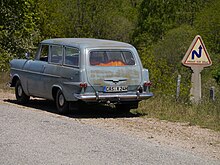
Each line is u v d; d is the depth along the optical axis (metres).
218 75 32.75
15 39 29.14
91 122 11.78
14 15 28.62
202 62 14.89
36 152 8.49
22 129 10.52
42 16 38.38
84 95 12.17
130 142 9.51
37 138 9.64
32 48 29.53
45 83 13.38
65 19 51.88
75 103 12.63
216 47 57.72
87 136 9.96
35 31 31.70
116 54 12.59
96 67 12.30
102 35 57.25
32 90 14.08
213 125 11.68
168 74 17.22
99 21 56.31
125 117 12.74
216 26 58.91
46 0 41.50
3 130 10.37
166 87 16.25
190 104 14.34
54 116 12.51
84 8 55.31
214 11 60.50
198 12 67.12
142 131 10.78
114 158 8.20
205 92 19.81
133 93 12.68
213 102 14.59
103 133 10.34
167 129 11.12
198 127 11.48
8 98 16.08
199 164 7.99
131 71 12.63
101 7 56.31
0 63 25.09
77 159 8.07
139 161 8.04
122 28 63.47
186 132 10.84
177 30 53.81
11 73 15.07
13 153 8.41
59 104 12.93
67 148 8.84
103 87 12.31
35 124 11.16
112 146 9.09
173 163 7.98
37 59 14.06
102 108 14.16
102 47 12.48
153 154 8.57
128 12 72.69
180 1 70.94
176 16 70.69
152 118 12.62
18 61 14.86
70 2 54.88
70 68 12.48
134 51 12.85
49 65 13.27
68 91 12.48
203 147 9.38
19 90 14.81
